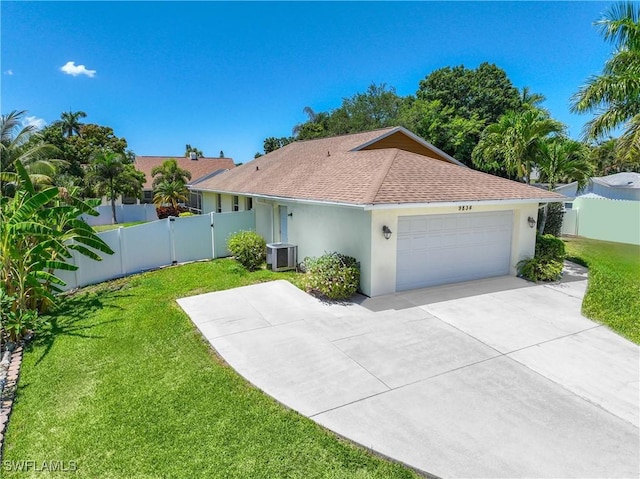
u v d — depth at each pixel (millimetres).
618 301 9672
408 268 10289
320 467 3992
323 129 45812
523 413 4965
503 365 6266
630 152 11688
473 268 11414
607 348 6961
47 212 8734
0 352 6906
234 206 21438
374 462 4078
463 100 38031
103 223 32094
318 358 6465
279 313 8688
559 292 10344
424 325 7938
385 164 11406
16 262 8102
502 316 8492
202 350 6801
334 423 4711
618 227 19812
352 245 10211
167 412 4930
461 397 5320
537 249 12359
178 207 31484
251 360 6398
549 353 6723
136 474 3887
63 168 32562
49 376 5969
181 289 10742
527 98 37656
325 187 11602
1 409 5102
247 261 13406
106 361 6426
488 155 18234
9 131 20875
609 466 4039
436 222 10477
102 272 11945
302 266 12758
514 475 3904
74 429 4629
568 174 16797
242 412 4930
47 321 8367
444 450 4250
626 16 11781
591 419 4855
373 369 6094
